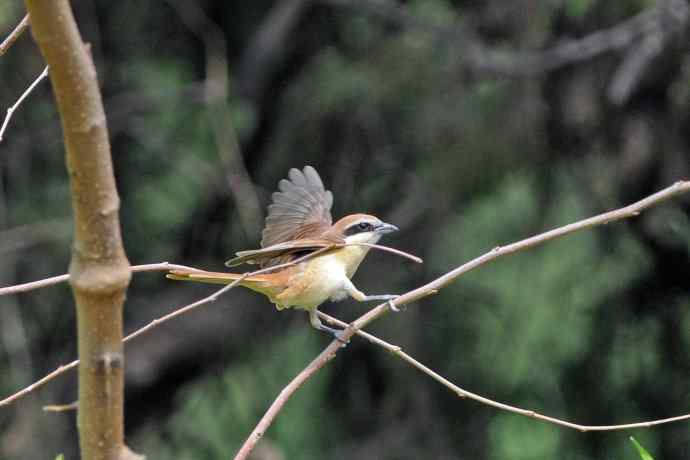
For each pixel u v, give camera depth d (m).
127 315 14.30
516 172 12.88
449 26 12.80
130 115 13.63
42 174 13.35
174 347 14.02
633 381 13.88
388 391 14.38
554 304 13.40
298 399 14.45
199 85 13.25
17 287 4.00
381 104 13.23
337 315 14.19
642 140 12.30
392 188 13.62
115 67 13.68
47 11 2.39
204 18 13.34
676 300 13.61
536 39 12.28
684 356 13.76
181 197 13.84
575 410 13.95
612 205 12.78
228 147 12.48
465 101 12.92
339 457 14.23
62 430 13.63
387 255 13.75
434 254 13.52
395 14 12.83
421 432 14.30
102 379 2.64
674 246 13.02
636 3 12.07
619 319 13.66
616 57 12.25
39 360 13.77
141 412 14.32
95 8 13.50
